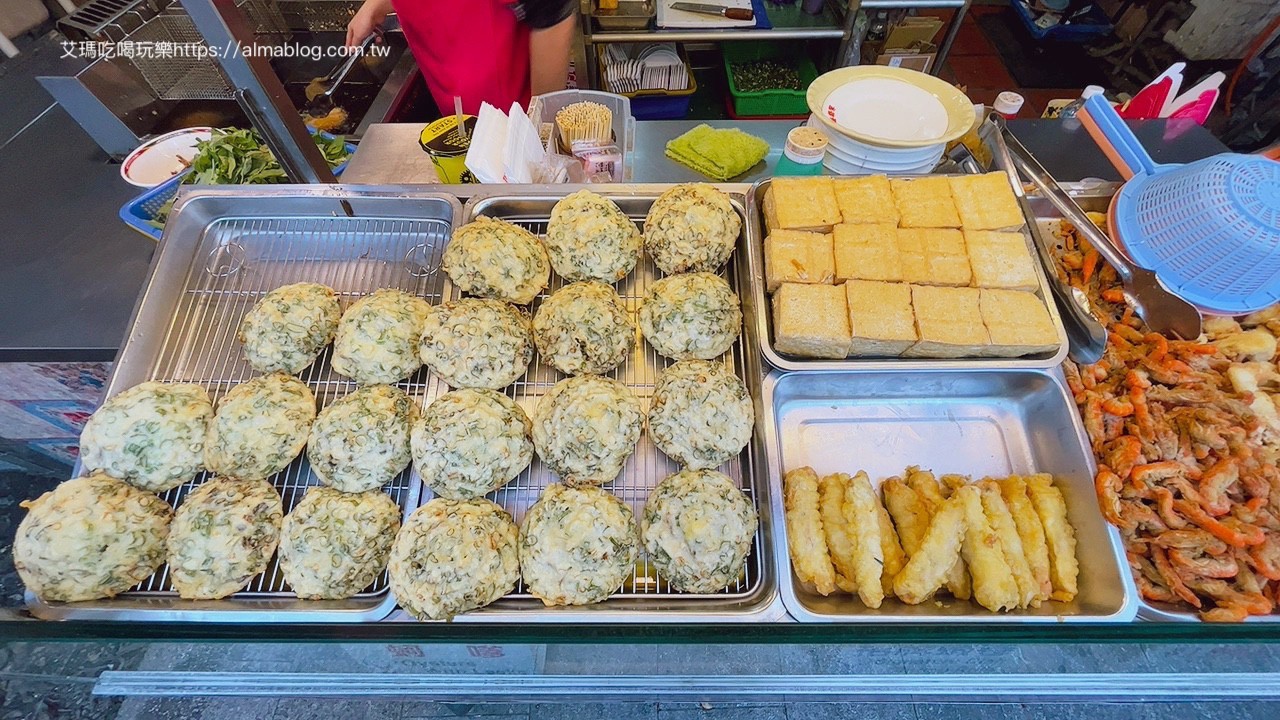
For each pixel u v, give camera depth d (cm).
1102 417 150
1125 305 169
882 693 123
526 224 186
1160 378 154
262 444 138
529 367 163
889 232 169
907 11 352
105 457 135
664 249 167
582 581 122
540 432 142
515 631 109
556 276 179
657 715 154
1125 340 164
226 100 236
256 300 169
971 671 123
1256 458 140
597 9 343
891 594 134
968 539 138
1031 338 151
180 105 235
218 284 171
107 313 175
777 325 155
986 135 197
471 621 119
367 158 210
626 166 218
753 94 385
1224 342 159
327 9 279
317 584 123
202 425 142
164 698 149
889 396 171
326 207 179
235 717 153
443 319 152
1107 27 472
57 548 119
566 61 263
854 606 131
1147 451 144
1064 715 161
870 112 208
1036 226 171
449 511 128
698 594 127
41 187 211
